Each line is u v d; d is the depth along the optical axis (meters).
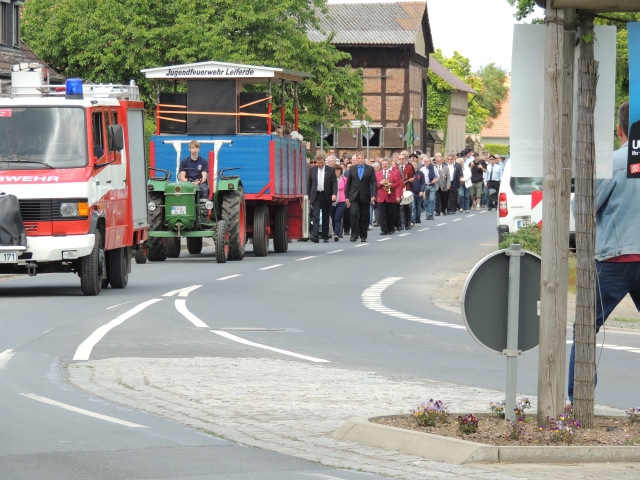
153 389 13.55
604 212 11.73
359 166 44.69
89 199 23.86
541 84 10.72
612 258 11.66
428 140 120.38
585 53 10.69
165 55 67.25
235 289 26.28
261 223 37.03
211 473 9.45
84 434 10.96
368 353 17.00
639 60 10.84
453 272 31.33
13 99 24.45
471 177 70.12
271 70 36.75
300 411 12.34
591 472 9.47
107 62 66.94
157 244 35.09
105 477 9.26
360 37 102.12
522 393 13.73
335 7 105.88
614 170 11.52
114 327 19.20
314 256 37.19
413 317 21.80
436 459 10.01
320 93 68.88
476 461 9.82
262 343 17.75
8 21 53.62
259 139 36.12
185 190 33.72
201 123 37.03
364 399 13.09
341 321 20.89
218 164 36.34
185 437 10.91
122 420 11.67
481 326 10.81
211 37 66.06
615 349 17.98
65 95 24.95
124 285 26.48
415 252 38.59
